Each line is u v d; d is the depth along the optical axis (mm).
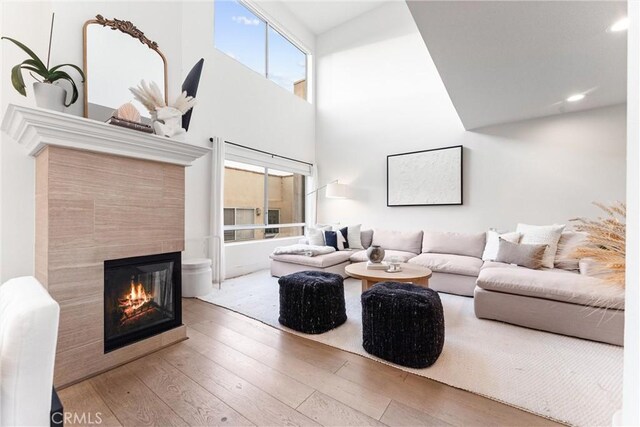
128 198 1894
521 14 1841
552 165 3863
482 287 2617
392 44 5250
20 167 1867
